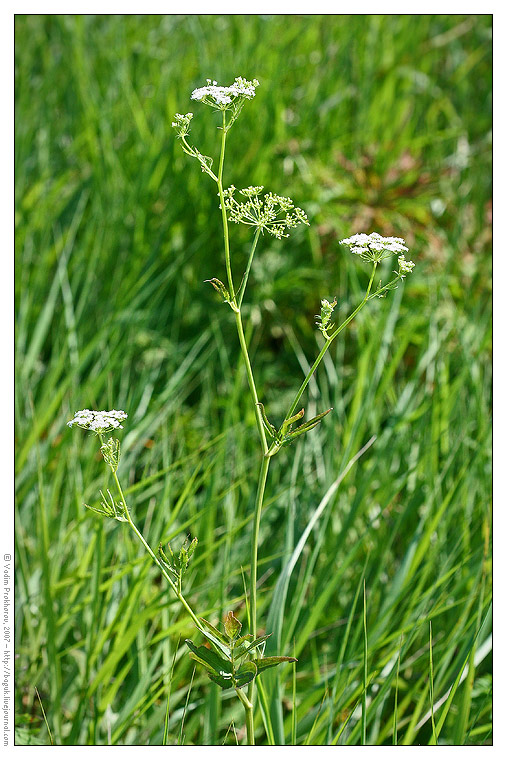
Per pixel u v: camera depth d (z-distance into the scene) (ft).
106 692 5.83
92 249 10.25
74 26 14.60
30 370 8.70
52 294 8.80
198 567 6.65
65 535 6.40
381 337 8.37
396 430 7.61
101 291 10.11
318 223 10.28
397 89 14.34
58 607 6.39
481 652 5.57
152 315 9.63
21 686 6.08
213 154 10.49
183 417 8.80
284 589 5.16
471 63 15.05
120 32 14.21
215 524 7.55
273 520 7.53
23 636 6.44
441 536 6.61
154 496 7.59
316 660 5.98
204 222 10.36
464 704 5.01
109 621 6.11
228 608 6.59
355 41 14.46
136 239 10.21
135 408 8.02
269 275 10.01
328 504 6.87
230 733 5.84
